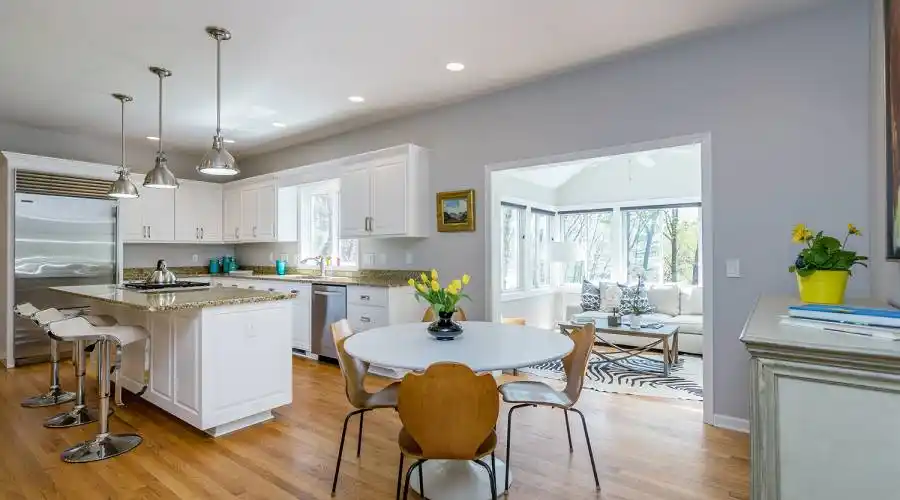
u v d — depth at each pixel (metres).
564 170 6.69
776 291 2.75
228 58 3.20
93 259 4.93
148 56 3.16
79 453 2.54
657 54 3.16
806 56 2.65
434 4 2.52
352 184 4.82
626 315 4.98
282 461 2.49
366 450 2.62
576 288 6.84
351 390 2.28
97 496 2.13
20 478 2.29
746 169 2.84
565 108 3.57
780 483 1.04
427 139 4.46
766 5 2.59
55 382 3.51
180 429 2.93
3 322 4.53
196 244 6.56
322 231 5.89
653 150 3.20
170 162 6.19
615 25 2.80
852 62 2.52
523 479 2.28
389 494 2.16
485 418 1.66
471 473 2.27
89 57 3.16
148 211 5.70
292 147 5.87
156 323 3.14
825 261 1.72
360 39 2.93
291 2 2.48
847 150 2.53
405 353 2.04
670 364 4.58
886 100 1.86
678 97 3.08
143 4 2.48
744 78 2.85
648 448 2.63
